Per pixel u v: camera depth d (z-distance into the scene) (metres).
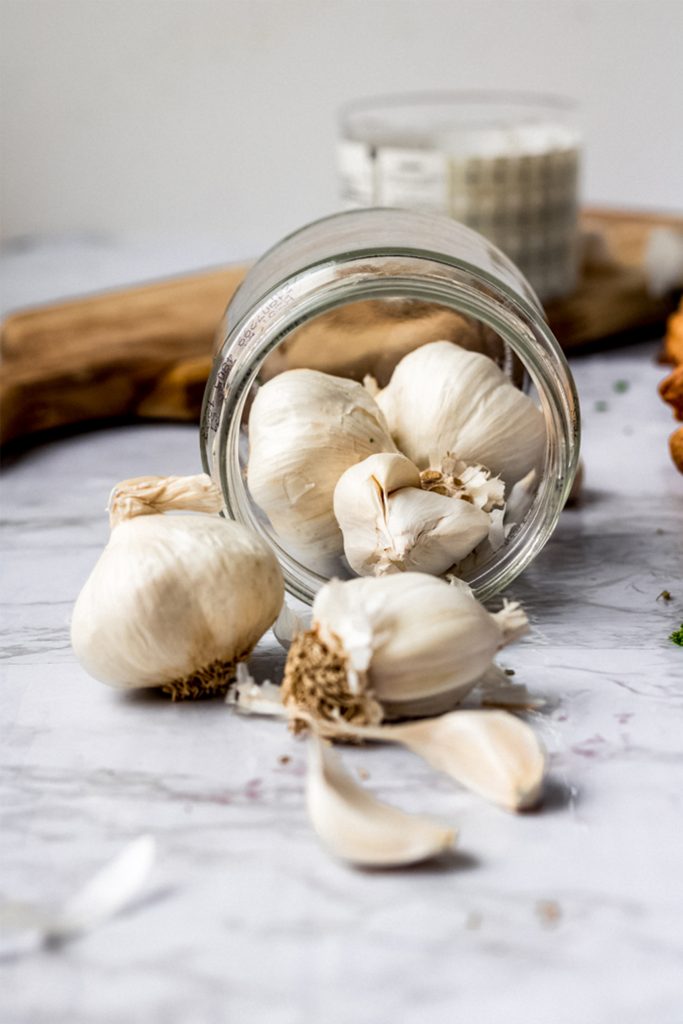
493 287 0.41
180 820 0.35
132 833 0.35
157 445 0.58
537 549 0.43
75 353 0.60
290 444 0.42
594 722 0.38
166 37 0.85
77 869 0.34
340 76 0.85
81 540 0.50
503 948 0.32
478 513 0.42
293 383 0.43
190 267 0.80
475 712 0.37
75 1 0.84
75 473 0.55
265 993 0.31
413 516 0.41
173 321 0.64
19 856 0.34
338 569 0.43
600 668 0.41
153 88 0.86
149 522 0.40
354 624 0.37
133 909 0.33
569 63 0.83
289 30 0.85
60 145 0.88
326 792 0.35
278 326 0.41
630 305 0.65
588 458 0.54
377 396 0.45
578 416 0.42
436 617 0.37
